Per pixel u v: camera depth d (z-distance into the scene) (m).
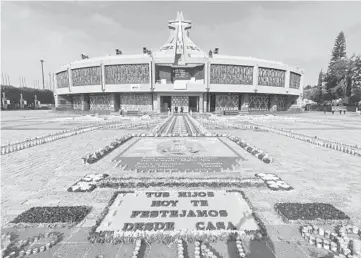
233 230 4.05
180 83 44.00
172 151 10.51
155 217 4.55
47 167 8.22
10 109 71.25
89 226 4.34
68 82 50.81
